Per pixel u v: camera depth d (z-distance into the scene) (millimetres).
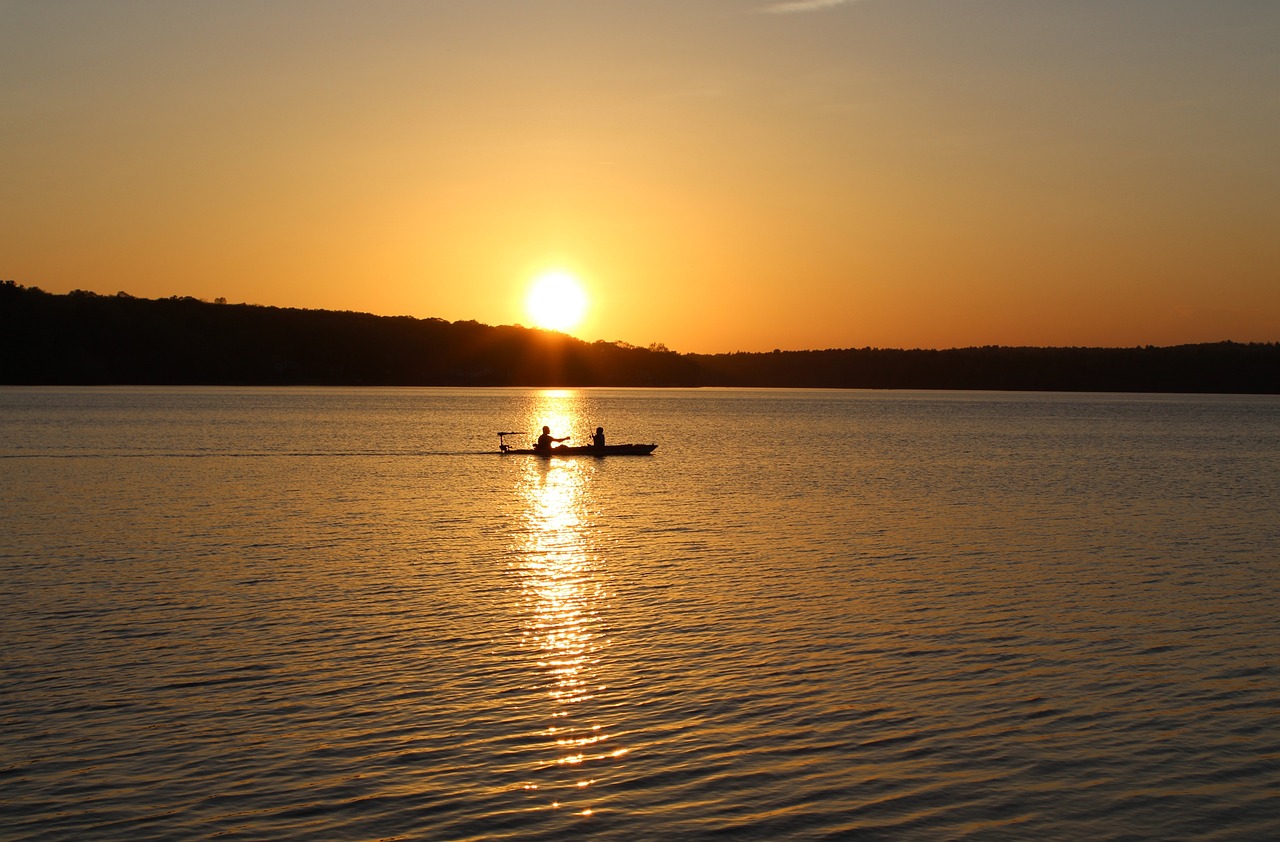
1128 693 17609
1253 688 17891
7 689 17062
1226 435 95625
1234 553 30312
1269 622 22078
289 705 16625
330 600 23281
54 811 13242
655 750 15234
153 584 24578
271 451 66375
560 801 13727
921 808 13656
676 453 69375
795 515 38031
